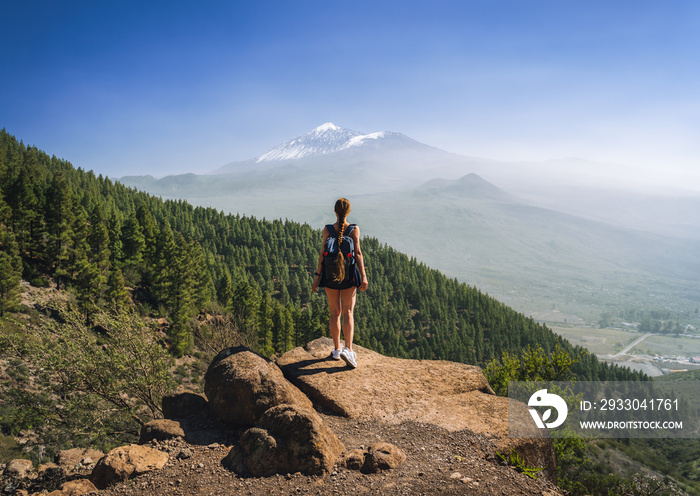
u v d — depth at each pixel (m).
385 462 3.68
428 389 5.25
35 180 118.81
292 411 3.83
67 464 5.87
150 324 8.95
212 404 4.71
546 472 4.28
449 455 3.91
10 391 7.75
